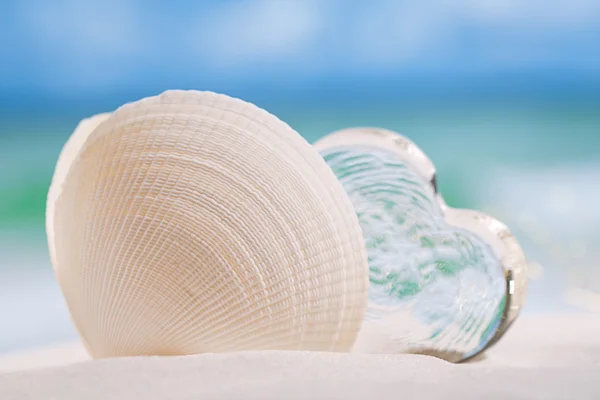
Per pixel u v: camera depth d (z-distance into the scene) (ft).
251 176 0.70
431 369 0.59
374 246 0.76
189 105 0.72
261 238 0.69
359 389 0.56
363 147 0.77
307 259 0.70
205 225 0.69
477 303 0.73
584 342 0.79
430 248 0.75
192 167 0.70
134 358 0.62
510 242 0.73
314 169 0.72
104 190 0.71
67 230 0.73
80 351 0.91
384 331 0.76
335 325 0.72
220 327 0.69
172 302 0.69
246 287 0.69
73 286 0.72
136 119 0.72
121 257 0.69
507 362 0.73
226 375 0.59
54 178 0.81
